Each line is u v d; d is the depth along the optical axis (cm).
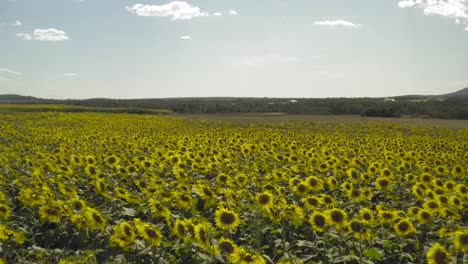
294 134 3005
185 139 2067
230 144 1791
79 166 1140
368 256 698
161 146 1750
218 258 578
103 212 834
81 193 1005
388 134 3762
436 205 879
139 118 4984
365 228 718
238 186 1015
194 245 648
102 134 2370
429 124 5497
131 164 1221
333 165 1344
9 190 1005
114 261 617
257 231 760
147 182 973
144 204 865
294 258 603
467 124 5678
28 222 786
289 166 1439
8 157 1295
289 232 829
